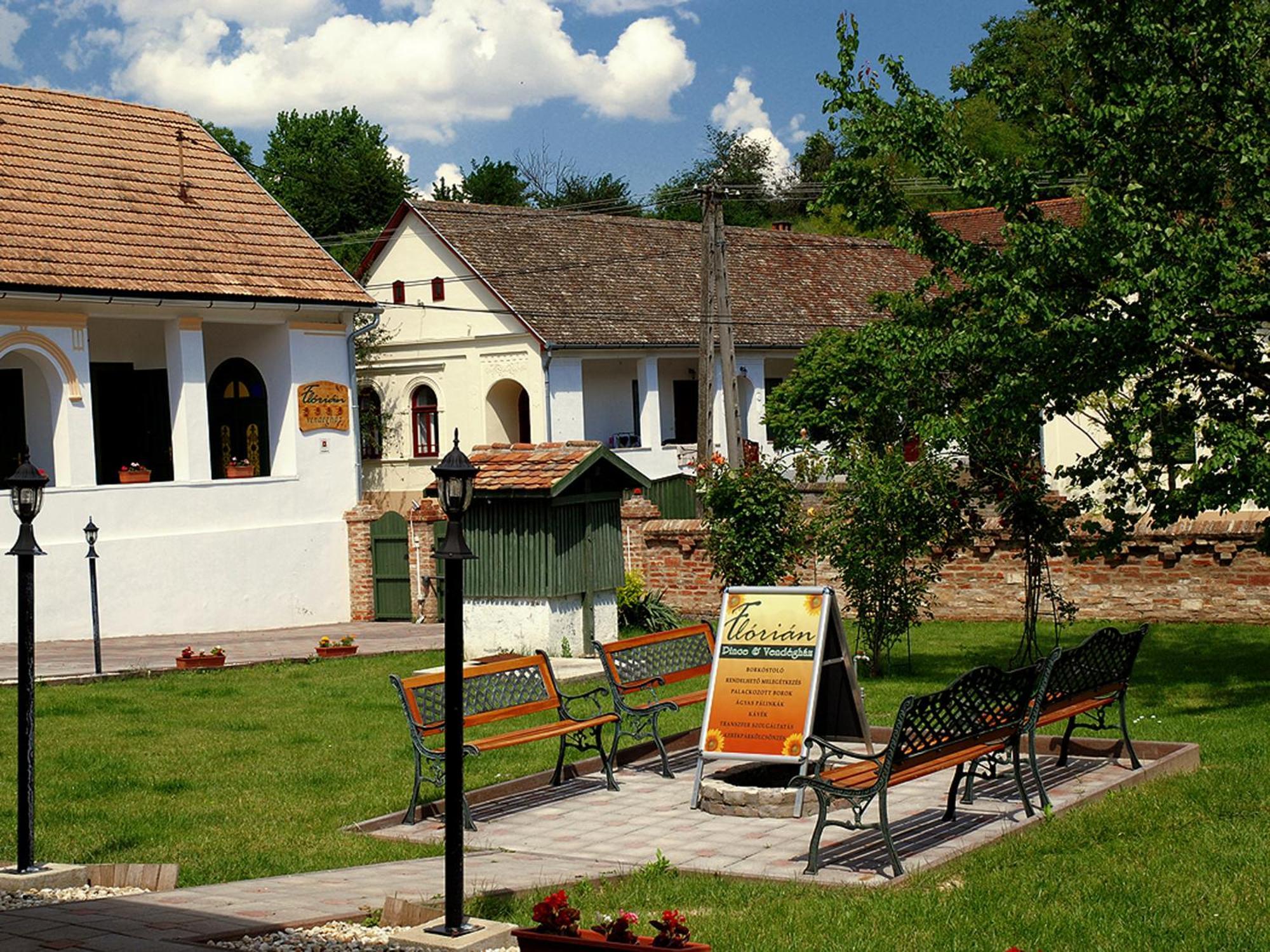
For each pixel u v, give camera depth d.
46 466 26.80
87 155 28.64
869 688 17.41
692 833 10.73
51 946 7.12
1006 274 15.52
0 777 13.04
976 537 23.67
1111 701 12.58
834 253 50.12
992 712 10.40
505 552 20.17
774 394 38.72
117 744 14.67
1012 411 15.47
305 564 28.83
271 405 29.19
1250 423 15.71
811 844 9.59
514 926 7.95
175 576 26.72
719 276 31.45
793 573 21.47
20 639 9.57
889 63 16.47
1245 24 15.13
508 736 11.87
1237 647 19.91
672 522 27.06
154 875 9.16
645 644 14.05
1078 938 7.54
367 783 12.66
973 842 9.96
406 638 25.25
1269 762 11.97
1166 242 14.33
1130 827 10.02
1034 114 16.78
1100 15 15.66
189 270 27.44
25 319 24.83
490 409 40.16
